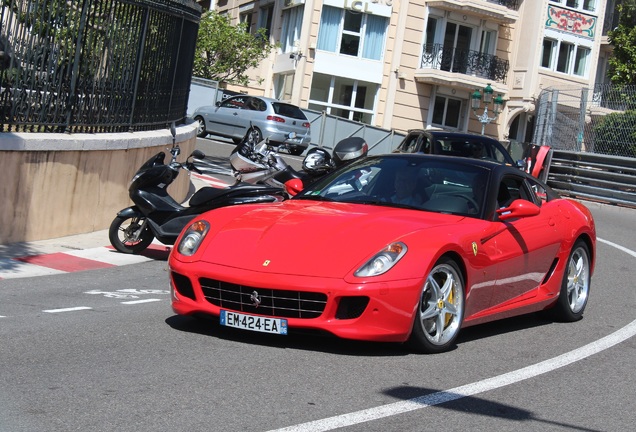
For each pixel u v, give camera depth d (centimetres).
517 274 721
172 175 1027
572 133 2584
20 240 1021
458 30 4066
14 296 775
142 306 759
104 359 567
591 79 4291
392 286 589
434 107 4053
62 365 548
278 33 4153
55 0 1038
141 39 1242
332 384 539
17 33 990
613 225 1869
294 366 571
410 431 466
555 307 807
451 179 725
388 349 636
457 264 646
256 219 658
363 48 3925
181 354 587
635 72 3659
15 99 996
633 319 862
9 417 443
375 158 769
